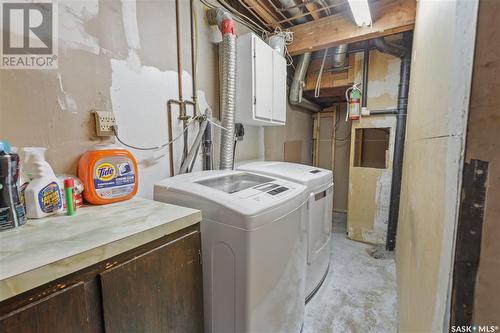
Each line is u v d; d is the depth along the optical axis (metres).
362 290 2.03
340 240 3.14
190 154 1.65
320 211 2.00
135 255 0.72
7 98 0.91
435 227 0.67
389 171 2.91
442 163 0.62
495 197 0.43
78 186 0.98
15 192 0.74
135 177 1.16
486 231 0.44
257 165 2.15
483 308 0.45
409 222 1.45
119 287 0.68
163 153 1.56
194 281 0.93
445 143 0.59
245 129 2.49
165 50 1.54
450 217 0.51
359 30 2.24
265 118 2.08
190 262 0.91
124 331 0.70
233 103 1.87
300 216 1.38
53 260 0.55
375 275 2.27
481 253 0.45
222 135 1.88
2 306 0.48
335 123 4.48
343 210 4.54
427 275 0.76
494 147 0.43
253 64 1.89
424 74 1.22
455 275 0.48
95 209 0.95
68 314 0.57
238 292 1.02
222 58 1.89
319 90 3.38
